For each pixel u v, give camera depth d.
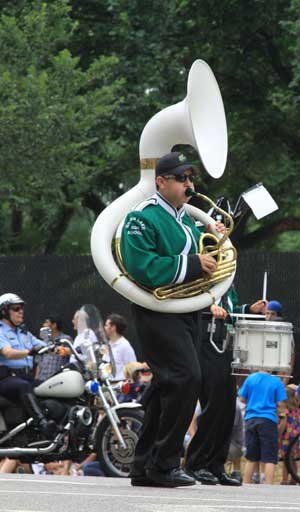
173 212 14.41
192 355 14.16
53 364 26.58
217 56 46.72
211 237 14.91
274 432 24.12
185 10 46.25
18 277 31.91
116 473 23.27
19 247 50.22
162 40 44.62
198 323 14.65
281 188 47.69
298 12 40.56
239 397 26.06
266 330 16.42
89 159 44.97
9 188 38.47
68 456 23.78
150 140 15.54
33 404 23.77
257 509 11.02
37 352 24.17
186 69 46.31
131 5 44.78
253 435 24.25
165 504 11.26
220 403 16.41
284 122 47.19
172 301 14.23
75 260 31.69
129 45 44.75
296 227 49.03
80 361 24.22
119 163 47.72
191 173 14.38
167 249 14.25
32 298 31.81
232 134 47.88
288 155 47.72
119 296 31.28
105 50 47.59
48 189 39.34
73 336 31.53
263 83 47.75
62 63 38.09
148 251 14.12
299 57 41.19
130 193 15.41
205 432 16.53
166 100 44.25
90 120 38.84
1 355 24.12
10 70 38.34
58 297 31.69
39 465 26.69
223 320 16.56
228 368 16.47
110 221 15.00
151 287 14.22
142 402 14.56
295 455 25.09
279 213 49.50
